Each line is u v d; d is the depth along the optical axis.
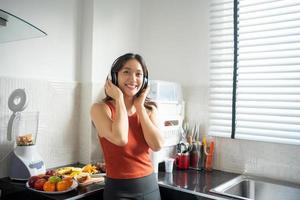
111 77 1.41
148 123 1.33
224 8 2.02
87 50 2.10
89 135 2.08
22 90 1.77
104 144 1.32
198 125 2.13
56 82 1.97
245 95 1.93
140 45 2.50
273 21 1.82
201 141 2.12
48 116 1.93
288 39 1.77
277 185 1.71
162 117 1.94
